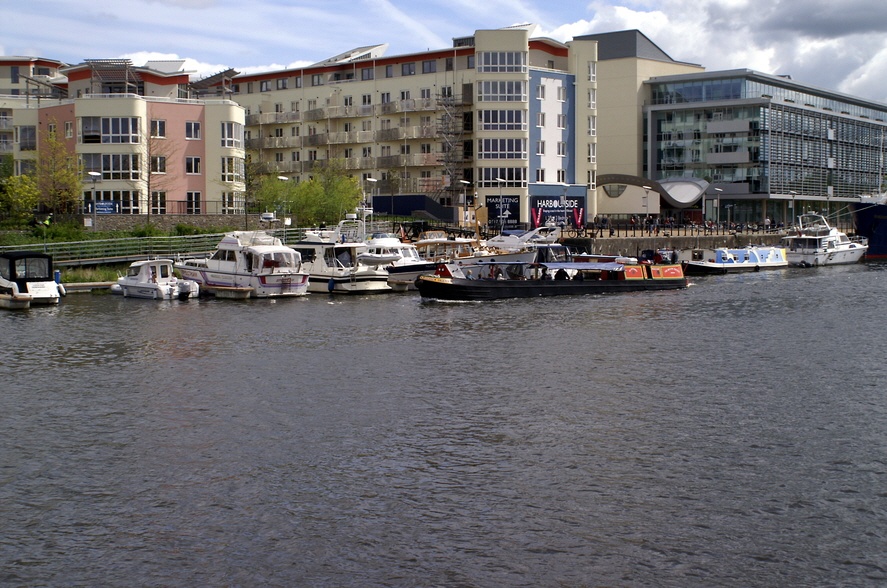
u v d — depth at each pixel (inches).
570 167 4419.3
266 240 2487.7
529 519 786.8
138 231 2915.8
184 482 875.4
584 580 684.1
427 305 2247.8
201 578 687.1
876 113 6505.9
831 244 3826.3
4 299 2133.4
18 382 1304.1
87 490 854.5
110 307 2170.3
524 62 4168.3
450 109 4269.2
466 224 3809.1
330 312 2089.1
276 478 885.2
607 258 2918.3
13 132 3878.0
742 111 5162.4
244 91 5083.7
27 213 3068.4
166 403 1176.2
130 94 3442.4
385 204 4244.6
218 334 1734.7
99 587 674.2
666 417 1098.7
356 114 4608.8
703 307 2223.2
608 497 836.0
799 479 880.9
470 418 1095.0
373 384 1283.2
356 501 826.8
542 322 1923.0
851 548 733.9
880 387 1259.8
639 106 5349.4
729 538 751.7
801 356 1502.2
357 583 679.7
